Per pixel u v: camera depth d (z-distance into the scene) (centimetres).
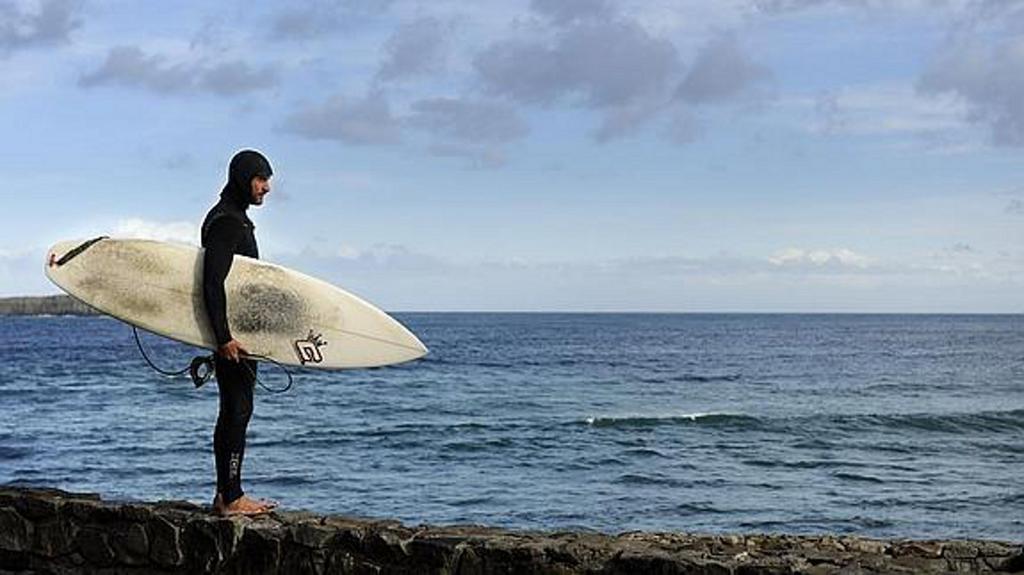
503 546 541
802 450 2823
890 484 2275
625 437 3012
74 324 14662
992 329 15862
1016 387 4953
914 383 5162
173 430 2964
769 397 4325
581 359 6931
